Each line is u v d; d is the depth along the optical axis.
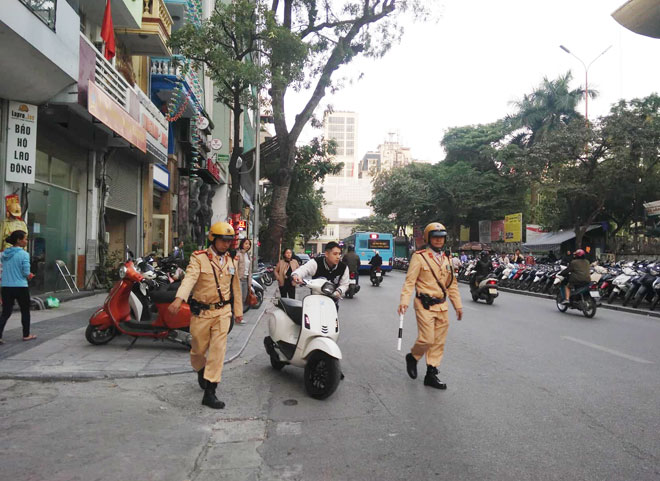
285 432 4.21
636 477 3.42
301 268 5.74
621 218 32.28
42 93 9.75
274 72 14.91
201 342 4.89
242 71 14.23
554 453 3.81
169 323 6.99
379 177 61.59
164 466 3.46
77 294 12.24
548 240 34.91
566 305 13.10
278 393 5.38
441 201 41.56
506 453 3.81
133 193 16.98
